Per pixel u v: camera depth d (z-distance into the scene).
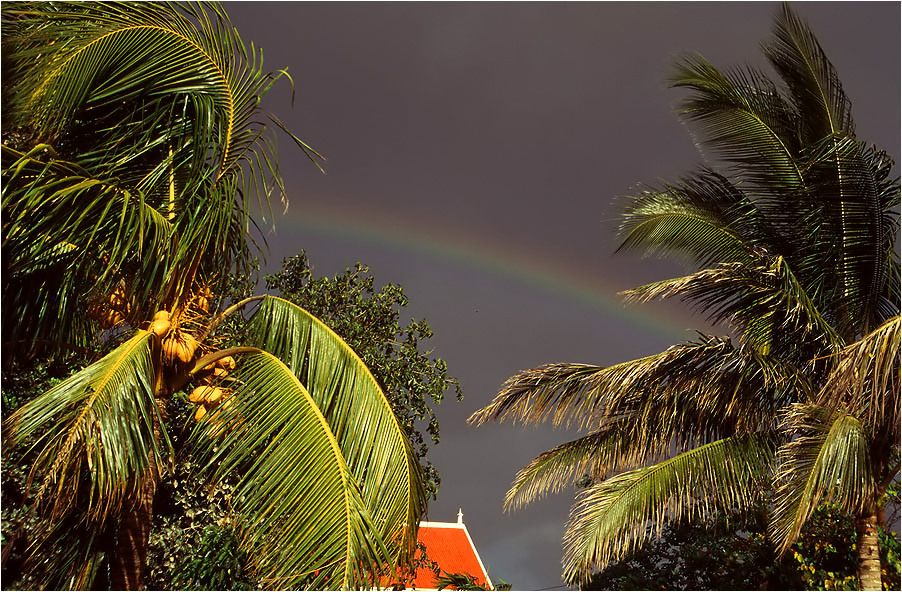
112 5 6.48
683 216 13.29
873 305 11.57
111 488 5.86
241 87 7.19
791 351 11.06
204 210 6.80
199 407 6.85
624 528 9.59
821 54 12.45
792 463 8.67
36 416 5.37
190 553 10.75
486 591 10.72
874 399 8.45
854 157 11.13
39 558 7.15
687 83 12.64
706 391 9.82
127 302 6.96
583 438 11.05
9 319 6.55
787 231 12.69
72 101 6.34
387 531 6.54
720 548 12.56
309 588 5.77
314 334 7.23
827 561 11.89
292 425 6.41
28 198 5.99
